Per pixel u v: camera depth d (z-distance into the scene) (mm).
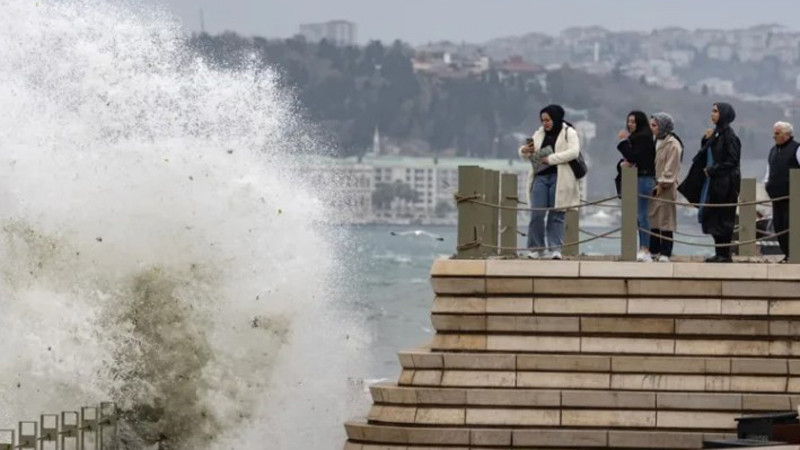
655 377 28172
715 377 28125
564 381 28281
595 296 28578
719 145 31172
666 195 31984
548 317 28562
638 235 32188
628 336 28469
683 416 27984
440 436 28078
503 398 28219
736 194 31203
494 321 28672
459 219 30047
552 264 28656
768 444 25734
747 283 28328
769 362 28078
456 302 28812
